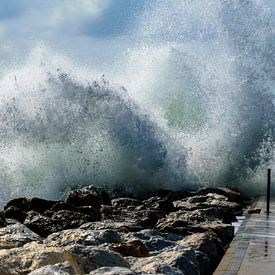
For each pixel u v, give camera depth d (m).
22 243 13.45
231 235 17.23
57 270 9.90
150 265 11.31
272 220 18.61
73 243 13.31
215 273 11.76
